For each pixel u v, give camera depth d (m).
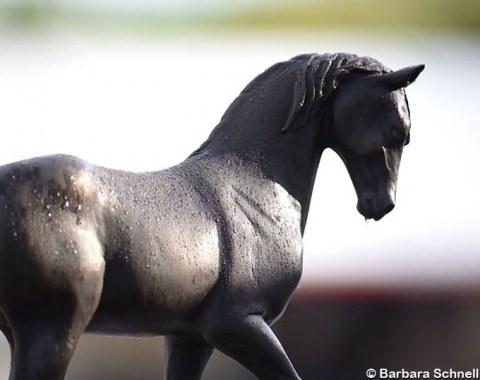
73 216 5.79
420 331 15.15
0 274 5.68
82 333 5.86
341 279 15.12
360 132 6.64
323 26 27.53
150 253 5.96
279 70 6.76
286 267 6.41
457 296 15.22
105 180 5.98
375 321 15.11
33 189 5.75
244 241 6.30
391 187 6.70
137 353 16.19
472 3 26.34
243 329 6.20
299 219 6.62
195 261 6.09
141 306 5.98
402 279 15.30
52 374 5.71
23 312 5.71
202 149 6.62
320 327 15.02
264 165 6.58
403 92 6.75
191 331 6.32
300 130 6.68
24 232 5.68
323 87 6.65
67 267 5.70
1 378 15.62
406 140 6.76
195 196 6.30
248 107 6.70
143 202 6.06
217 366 15.63
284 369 6.25
